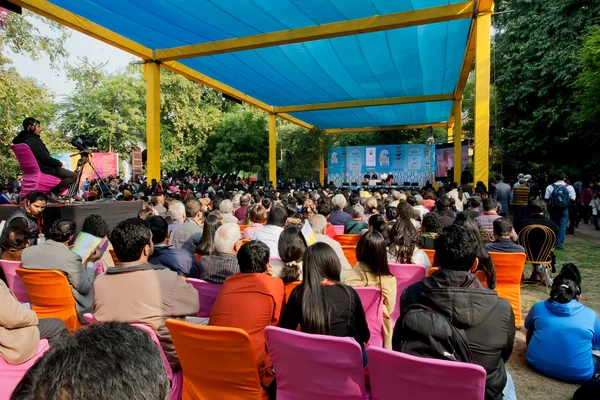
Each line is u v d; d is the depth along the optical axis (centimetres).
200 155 2756
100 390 55
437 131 2998
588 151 1680
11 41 1434
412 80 1360
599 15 1538
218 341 186
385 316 293
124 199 770
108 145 2642
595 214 1082
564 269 340
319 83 1369
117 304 218
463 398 153
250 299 223
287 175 2541
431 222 439
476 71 772
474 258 191
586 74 1237
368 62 1137
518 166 1886
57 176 600
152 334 201
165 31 896
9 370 208
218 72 1225
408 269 341
